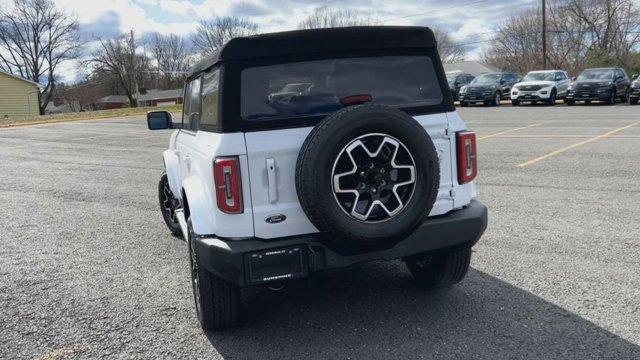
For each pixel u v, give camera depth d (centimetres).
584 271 463
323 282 471
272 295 450
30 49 6856
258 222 341
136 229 688
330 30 357
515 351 338
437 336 363
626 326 364
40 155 1591
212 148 345
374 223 332
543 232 576
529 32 6838
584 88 2555
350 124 318
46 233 687
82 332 396
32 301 460
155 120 587
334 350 352
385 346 353
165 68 9162
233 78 342
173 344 371
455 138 381
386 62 369
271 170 339
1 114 5247
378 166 329
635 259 485
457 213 382
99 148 1717
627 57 5497
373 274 486
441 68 382
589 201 697
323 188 319
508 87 2984
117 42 7656
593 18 5756
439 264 422
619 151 1081
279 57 351
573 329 363
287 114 348
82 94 8712
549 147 1190
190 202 369
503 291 430
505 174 907
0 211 830
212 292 366
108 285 491
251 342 370
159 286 483
